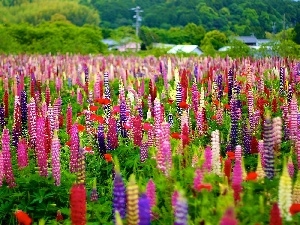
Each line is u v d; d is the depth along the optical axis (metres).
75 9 115.62
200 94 11.57
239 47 31.16
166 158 6.21
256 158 7.59
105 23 134.00
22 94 9.96
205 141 9.60
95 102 12.20
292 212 4.72
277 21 128.62
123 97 11.01
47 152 8.00
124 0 142.25
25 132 9.24
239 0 131.00
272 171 5.90
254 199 5.41
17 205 6.73
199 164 6.24
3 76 18.95
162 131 6.47
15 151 8.65
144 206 4.38
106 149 8.59
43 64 22.98
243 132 8.41
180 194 4.18
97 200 6.71
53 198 6.90
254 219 5.00
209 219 4.88
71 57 29.42
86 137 9.63
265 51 29.69
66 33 50.56
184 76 14.04
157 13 134.38
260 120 9.50
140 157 8.05
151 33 87.88
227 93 13.20
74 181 7.11
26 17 108.81
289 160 6.44
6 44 44.91
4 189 6.91
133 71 20.08
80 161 6.73
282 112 10.45
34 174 7.16
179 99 11.27
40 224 5.22
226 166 5.88
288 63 20.67
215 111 11.28
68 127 9.71
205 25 128.12
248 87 13.22
